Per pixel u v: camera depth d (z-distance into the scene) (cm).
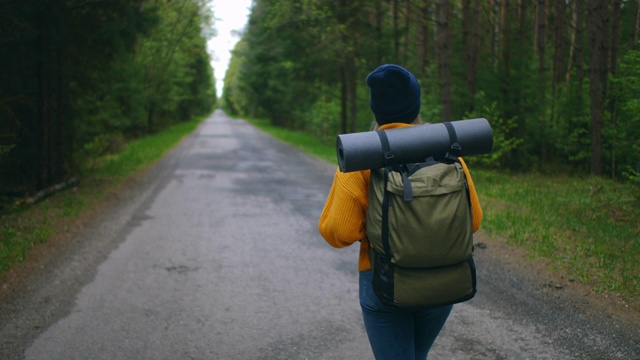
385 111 210
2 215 844
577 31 1433
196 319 448
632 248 606
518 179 1288
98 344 400
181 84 4616
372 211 193
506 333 406
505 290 500
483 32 1666
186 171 1542
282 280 553
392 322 207
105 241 717
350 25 1895
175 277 563
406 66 1969
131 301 491
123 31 1091
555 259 577
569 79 1519
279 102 4578
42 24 953
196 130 4506
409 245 183
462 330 414
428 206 183
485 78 1445
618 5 1409
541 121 1429
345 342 401
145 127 3453
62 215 850
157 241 718
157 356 381
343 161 188
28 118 1080
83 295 507
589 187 1042
